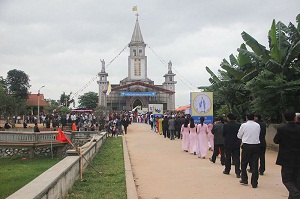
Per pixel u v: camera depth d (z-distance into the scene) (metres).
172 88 78.81
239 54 20.33
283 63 17.36
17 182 14.01
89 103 91.69
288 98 16.44
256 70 19.28
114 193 7.92
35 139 26.56
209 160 14.22
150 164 13.12
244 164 9.06
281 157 6.90
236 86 22.41
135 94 69.88
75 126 34.12
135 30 79.44
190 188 8.77
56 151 28.17
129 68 77.88
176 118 26.06
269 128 18.69
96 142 16.62
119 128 30.92
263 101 16.81
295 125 6.88
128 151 17.73
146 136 29.20
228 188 8.71
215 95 24.09
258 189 8.58
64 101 78.44
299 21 17.88
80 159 9.85
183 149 17.70
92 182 9.31
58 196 6.66
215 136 13.05
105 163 13.24
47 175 6.59
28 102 72.31
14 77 71.19
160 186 9.06
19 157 26.94
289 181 6.80
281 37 18.31
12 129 35.88
